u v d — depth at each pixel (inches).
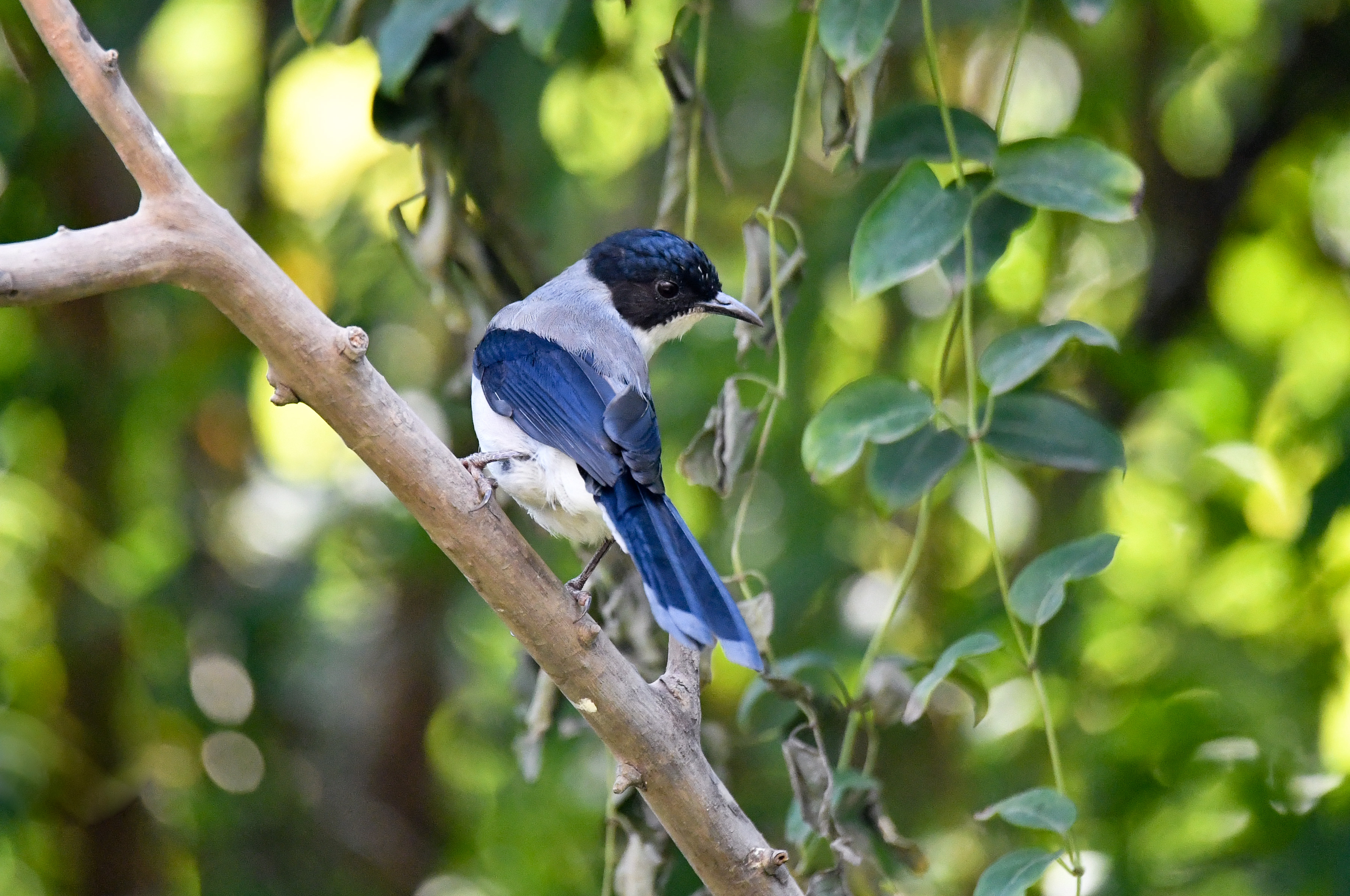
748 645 235.3
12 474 500.1
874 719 275.3
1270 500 427.5
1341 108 449.4
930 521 463.2
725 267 497.4
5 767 473.4
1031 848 242.5
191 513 512.1
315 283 517.3
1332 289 461.4
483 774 587.5
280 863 516.1
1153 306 466.6
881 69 267.1
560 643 225.5
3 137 436.5
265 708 518.0
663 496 269.0
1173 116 475.8
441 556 513.7
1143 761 398.6
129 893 516.7
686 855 236.8
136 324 498.6
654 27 457.7
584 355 303.1
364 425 218.8
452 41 302.8
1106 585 435.8
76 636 494.9
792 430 457.1
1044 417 265.7
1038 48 488.7
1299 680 406.0
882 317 479.2
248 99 526.3
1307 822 370.9
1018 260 473.4
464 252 307.9
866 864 278.2
